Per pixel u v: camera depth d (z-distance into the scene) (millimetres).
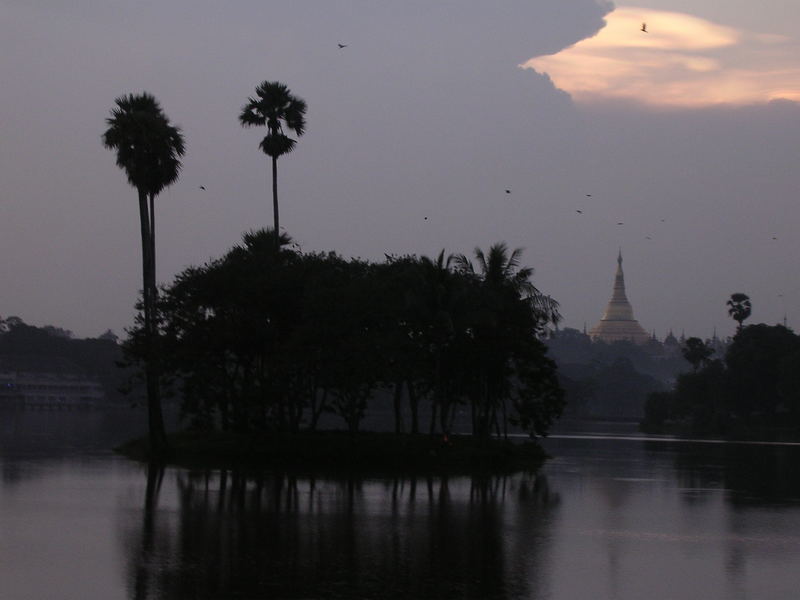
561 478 85875
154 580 38812
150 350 96125
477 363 104125
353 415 94250
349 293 92938
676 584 40781
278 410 105875
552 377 112250
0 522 52312
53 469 81438
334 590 37656
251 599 36000
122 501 61219
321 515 57031
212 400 98750
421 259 101812
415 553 45719
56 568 40844
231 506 59906
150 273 98125
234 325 94875
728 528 56312
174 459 92438
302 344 92562
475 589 38594
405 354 95625
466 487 75375
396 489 72250
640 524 57281
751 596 38844
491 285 106562
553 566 43812
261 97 112312
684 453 131250
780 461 115188
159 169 97688
